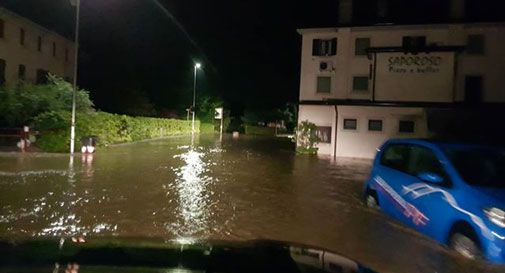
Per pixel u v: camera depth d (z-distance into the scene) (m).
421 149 7.50
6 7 29.75
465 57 24.55
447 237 6.23
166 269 2.40
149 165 17.09
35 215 8.01
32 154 18.77
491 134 21.58
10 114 21.69
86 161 17.59
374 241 6.88
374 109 25.27
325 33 27.77
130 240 3.19
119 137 28.86
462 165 6.54
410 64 24.88
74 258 2.53
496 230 5.41
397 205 7.77
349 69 26.88
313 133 26.75
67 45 39.09
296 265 2.57
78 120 20.95
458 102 24.30
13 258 2.50
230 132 60.78
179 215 8.42
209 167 17.19
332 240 6.93
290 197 10.98
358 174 16.61
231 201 10.12
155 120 37.03
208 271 2.40
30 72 32.50
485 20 23.98
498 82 24.09
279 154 25.42
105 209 8.74
